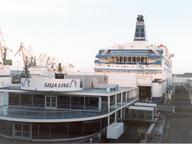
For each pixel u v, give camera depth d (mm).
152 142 43688
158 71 97688
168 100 104625
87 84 60156
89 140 44219
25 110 46938
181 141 44281
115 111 55156
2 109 47781
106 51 102812
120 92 60719
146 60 98938
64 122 44500
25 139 44125
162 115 69875
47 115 43969
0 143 41969
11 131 45219
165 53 112875
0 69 117250
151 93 95000
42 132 44125
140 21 115000
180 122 61438
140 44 102500
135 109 63656
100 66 102250
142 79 96062
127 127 55750
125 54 100375
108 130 45062
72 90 48750
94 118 46281
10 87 56281
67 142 43250
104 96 49750
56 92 48969
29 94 50688
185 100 105500
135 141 44469
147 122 61031
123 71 99312
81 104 49688
